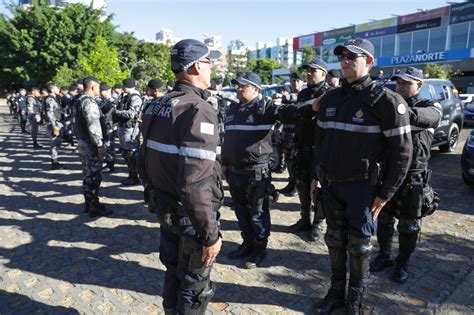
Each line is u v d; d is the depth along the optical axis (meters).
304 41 44.34
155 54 38.59
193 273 2.06
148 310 2.72
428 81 8.00
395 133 2.21
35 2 30.30
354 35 38.38
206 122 1.82
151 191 2.15
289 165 5.25
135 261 3.49
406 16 33.50
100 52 18.03
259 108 3.17
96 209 4.66
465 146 5.63
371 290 2.95
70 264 3.43
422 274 3.19
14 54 31.20
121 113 5.84
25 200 5.38
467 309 2.69
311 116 2.88
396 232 4.07
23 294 2.93
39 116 10.21
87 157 4.49
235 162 3.26
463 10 29.48
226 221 4.51
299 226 4.11
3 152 9.51
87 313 2.68
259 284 3.06
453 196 5.38
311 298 2.86
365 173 2.32
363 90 2.33
